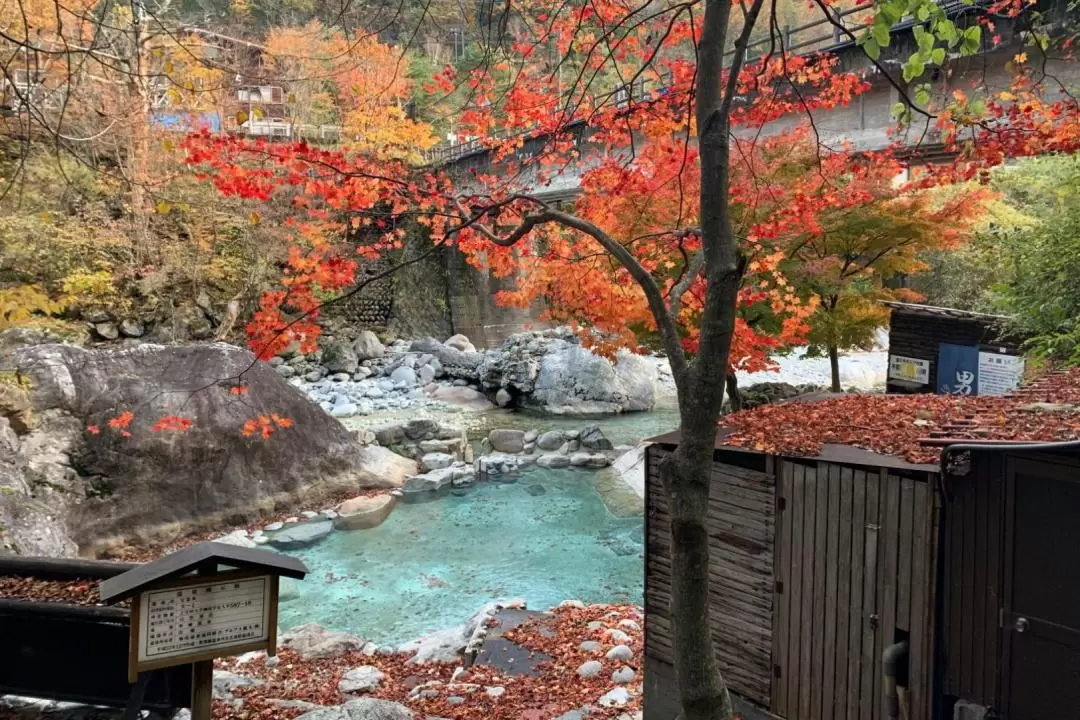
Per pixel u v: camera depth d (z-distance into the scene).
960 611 4.07
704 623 3.38
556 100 7.21
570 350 20.92
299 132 19.86
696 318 8.34
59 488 10.43
